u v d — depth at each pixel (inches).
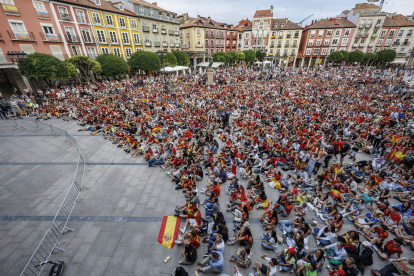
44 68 850.1
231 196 342.3
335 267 239.3
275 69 2105.1
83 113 771.4
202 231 283.7
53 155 519.5
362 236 284.5
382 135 527.2
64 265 243.3
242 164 450.9
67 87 1055.6
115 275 232.4
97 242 274.5
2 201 353.1
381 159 444.5
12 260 250.5
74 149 554.3
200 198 360.8
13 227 299.1
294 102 912.3
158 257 255.0
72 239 279.0
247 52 2356.1
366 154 526.9
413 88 1060.5
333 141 487.8
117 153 533.0
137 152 517.7
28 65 825.5
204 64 1966.0
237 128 657.6
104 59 1189.7
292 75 1771.7
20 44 970.7
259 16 2527.1
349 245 248.5
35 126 716.7
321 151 409.1
